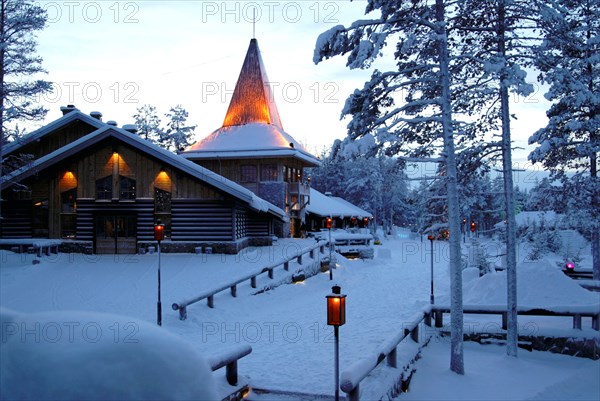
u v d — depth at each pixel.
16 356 4.64
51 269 23.62
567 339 13.71
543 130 21.84
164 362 4.95
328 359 11.60
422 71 12.77
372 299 21.31
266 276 22.66
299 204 40.28
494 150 13.83
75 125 32.53
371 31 11.93
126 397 4.56
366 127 12.25
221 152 36.94
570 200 21.88
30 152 32.69
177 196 27.73
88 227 27.73
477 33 13.34
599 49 19.23
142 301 18.33
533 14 12.69
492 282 15.97
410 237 76.12
